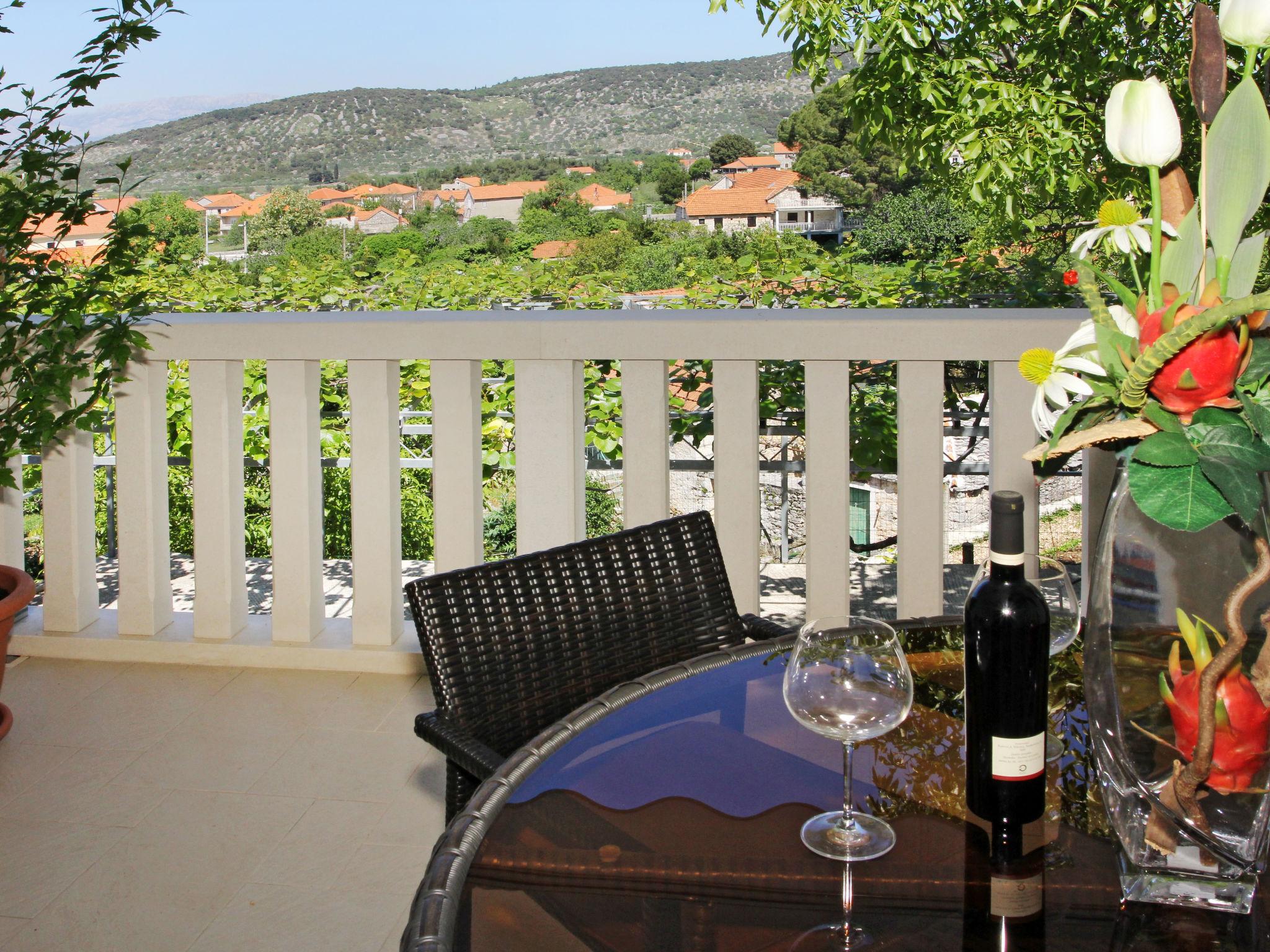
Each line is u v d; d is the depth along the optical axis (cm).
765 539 525
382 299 519
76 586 302
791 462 353
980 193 558
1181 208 97
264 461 414
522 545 280
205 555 295
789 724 128
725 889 97
